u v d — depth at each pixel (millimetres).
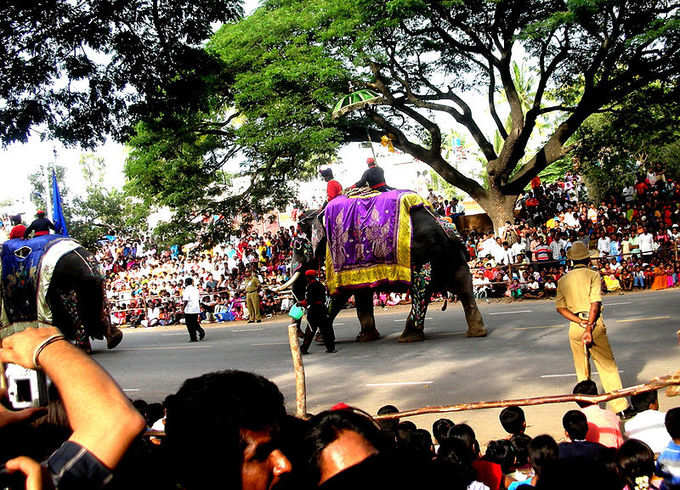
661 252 20047
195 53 11258
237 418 1695
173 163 23359
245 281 23688
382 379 9594
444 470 1650
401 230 12703
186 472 1704
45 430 2127
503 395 8062
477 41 22828
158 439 3828
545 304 17500
